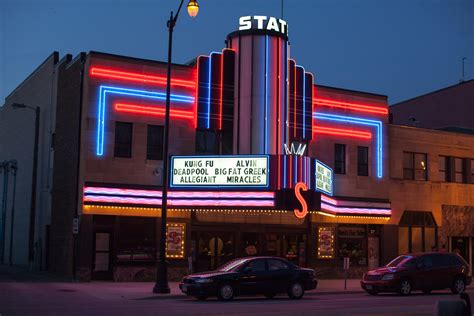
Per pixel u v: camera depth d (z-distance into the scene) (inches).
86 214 1114.7
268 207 1108.5
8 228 1760.6
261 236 1280.8
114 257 1136.8
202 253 1224.2
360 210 1395.2
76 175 1168.2
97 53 1160.8
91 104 1146.0
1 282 1079.6
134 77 1189.1
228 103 1266.0
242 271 864.3
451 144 1582.2
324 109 1379.2
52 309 690.8
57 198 1295.5
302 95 1339.8
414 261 1010.7
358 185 1414.9
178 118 1219.9
